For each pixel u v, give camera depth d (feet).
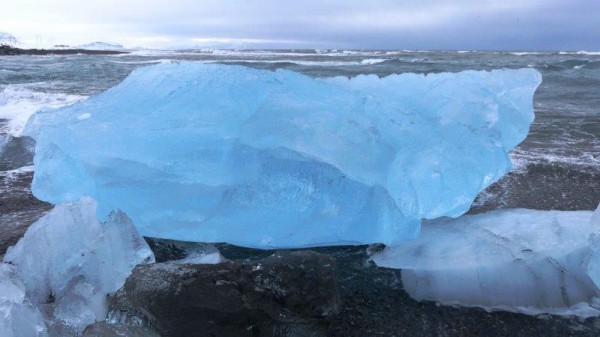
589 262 6.42
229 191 7.77
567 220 7.48
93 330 5.40
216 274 5.86
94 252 6.59
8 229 8.73
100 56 105.29
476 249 6.84
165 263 6.38
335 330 5.97
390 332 5.97
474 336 5.88
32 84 34.53
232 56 101.76
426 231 7.63
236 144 7.72
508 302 6.47
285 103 7.86
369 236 7.55
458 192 7.34
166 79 9.37
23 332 5.15
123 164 7.97
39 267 6.43
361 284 7.02
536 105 24.34
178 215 7.89
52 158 8.61
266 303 5.65
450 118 8.52
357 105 8.22
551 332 5.92
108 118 8.76
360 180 7.29
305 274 5.95
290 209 7.70
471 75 9.78
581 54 102.27
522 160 13.43
